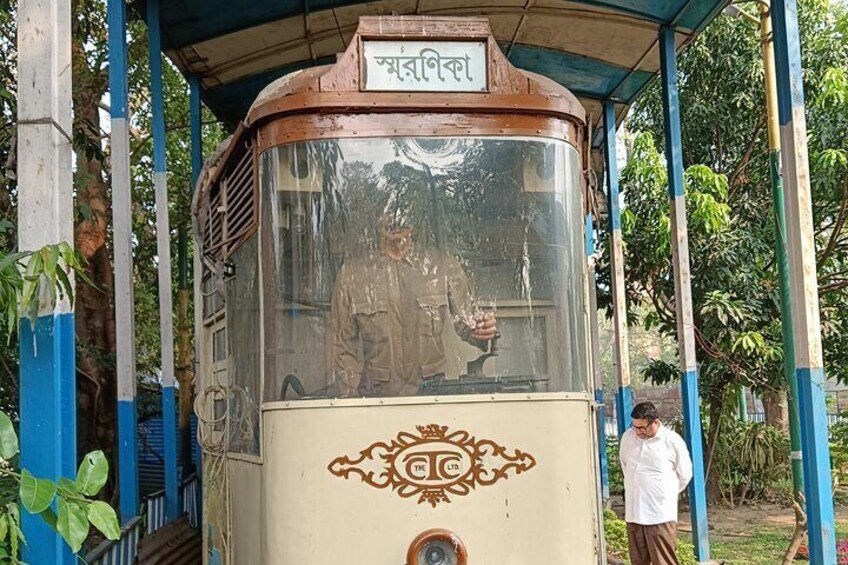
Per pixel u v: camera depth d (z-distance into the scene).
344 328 3.97
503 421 3.93
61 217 3.72
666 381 13.02
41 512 3.22
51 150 3.65
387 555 3.78
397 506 3.81
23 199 3.63
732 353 11.64
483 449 3.89
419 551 3.74
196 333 6.29
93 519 3.15
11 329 3.34
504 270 4.09
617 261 10.63
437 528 3.80
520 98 4.14
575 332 4.14
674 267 8.54
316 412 3.86
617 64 9.52
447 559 3.78
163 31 8.15
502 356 4.03
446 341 4.01
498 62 4.18
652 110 13.88
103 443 10.67
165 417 7.65
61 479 3.23
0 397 7.91
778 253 8.78
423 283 4.03
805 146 6.29
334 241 4.02
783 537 10.29
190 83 8.97
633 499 7.04
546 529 3.89
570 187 4.23
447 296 4.03
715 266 11.67
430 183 4.09
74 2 10.32
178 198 13.47
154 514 7.41
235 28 8.21
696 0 8.03
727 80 12.70
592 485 4.06
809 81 11.95
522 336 4.06
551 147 4.20
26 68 3.67
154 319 14.02
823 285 12.55
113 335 10.85
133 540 6.30
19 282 3.41
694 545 8.25
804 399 6.21
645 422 6.95
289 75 4.60
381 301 4.00
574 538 3.93
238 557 4.45
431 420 3.88
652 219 12.38
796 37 6.34
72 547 3.07
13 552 3.16
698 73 12.79
